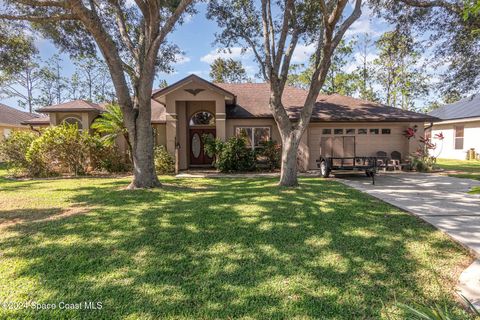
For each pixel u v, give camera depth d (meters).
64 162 12.13
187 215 5.55
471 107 19.91
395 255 3.79
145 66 8.05
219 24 9.80
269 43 8.84
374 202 6.65
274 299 2.82
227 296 2.88
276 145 13.94
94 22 7.26
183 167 14.96
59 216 5.54
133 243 4.18
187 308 2.68
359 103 15.91
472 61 10.79
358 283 3.12
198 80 13.13
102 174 12.54
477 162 17.56
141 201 6.77
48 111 14.29
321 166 11.93
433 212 5.77
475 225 4.92
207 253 3.87
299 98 16.45
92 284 3.10
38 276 3.26
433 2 9.36
